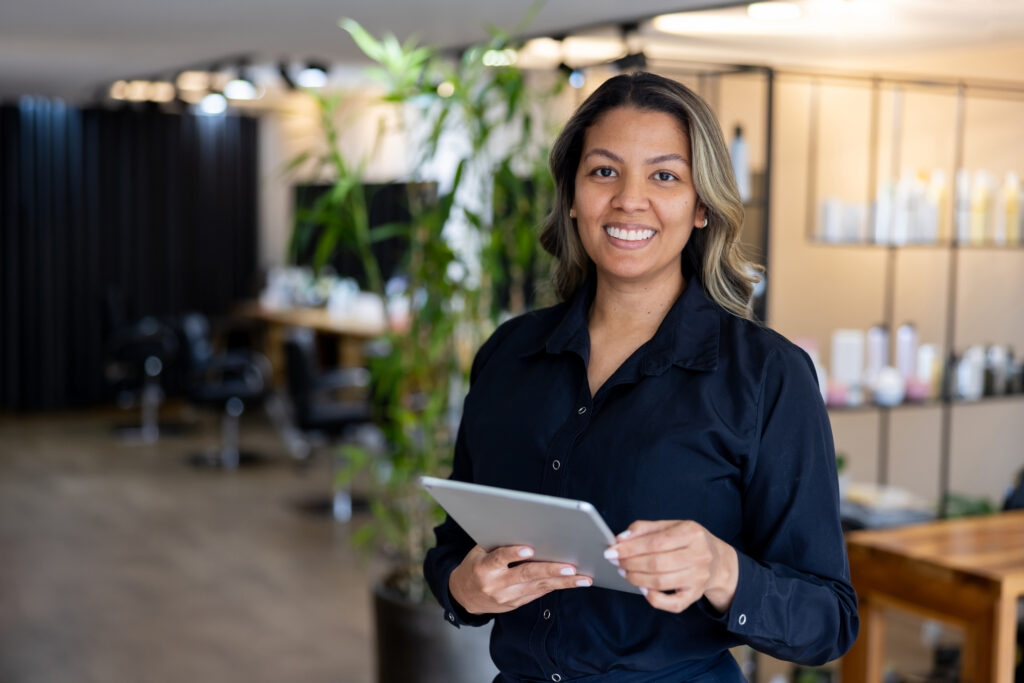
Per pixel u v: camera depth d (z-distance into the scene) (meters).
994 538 2.80
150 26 4.46
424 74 3.16
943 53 4.46
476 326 3.17
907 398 3.98
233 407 7.04
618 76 1.49
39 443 7.68
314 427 6.09
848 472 5.05
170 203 9.10
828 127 4.92
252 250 9.46
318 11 3.98
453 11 3.87
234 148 9.32
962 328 4.54
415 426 3.28
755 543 1.44
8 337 8.66
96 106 8.65
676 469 1.41
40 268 8.69
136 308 9.05
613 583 1.34
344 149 8.32
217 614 4.43
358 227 3.19
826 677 3.50
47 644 4.07
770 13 3.61
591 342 1.54
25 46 5.14
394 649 3.03
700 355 1.45
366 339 7.49
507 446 1.54
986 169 4.41
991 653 2.48
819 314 5.00
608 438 1.45
